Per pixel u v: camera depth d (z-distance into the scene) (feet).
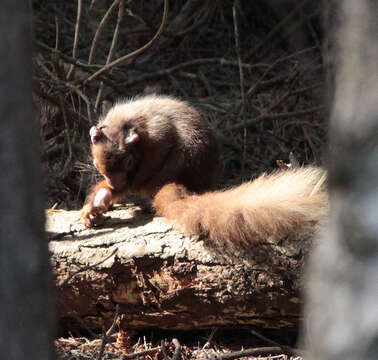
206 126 30.96
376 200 9.08
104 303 24.86
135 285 24.45
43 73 39.70
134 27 51.67
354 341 9.37
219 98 45.57
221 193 25.17
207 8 49.88
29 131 11.18
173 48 51.47
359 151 9.15
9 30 10.99
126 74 48.62
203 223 23.79
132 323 25.39
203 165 29.94
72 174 38.83
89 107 37.09
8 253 11.08
